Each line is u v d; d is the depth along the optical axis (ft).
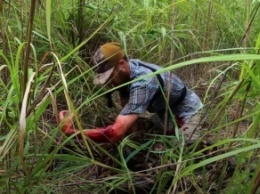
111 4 9.82
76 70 7.89
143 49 9.30
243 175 5.32
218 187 5.57
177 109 7.23
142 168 6.62
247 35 5.62
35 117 4.91
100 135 6.63
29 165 5.70
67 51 8.13
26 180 5.10
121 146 5.99
